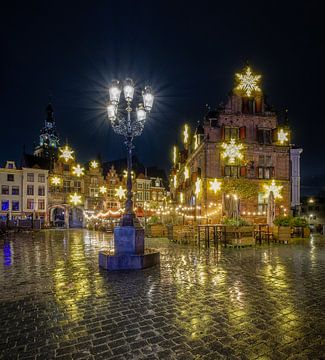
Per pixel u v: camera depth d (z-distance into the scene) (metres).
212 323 4.20
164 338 3.74
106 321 4.31
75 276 7.28
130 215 8.75
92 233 27.92
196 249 12.29
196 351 3.40
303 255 10.40
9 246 14.88
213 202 23.39
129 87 9.32
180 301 5.18
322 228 24.20
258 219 23.03
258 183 24.27
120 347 3.52
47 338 3.79
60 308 4.91
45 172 47.50
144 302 5.15
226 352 3.38
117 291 5.86
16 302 5.25
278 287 6.06
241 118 24.78
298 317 4.42
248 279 6.77
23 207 45.44
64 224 49.19
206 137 23.94
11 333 3.96
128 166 9.19
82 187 50.69
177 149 41.94
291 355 3.32
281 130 24.44
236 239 13.34
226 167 24.06
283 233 14.55
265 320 4.30
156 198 57.78
